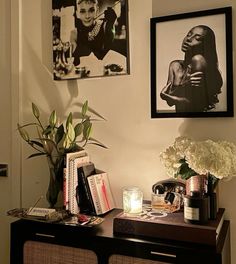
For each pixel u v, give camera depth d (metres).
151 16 1.55
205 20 1.44
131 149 1.59
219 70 1.41
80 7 1.67
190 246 1.10
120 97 1.62
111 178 1.63
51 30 1.77
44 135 1.65
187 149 1.20
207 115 1.43
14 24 1.83
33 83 1.81
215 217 1.24
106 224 1.36
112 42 1.61
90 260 1.24
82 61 1.67
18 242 1.37
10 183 1.84
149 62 1.55
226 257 1.25
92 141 1.67
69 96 1.73
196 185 1.27
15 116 1.83
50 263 1.31
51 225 1.34
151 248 1.13
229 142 1.33
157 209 1.37
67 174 1.47
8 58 1.86
